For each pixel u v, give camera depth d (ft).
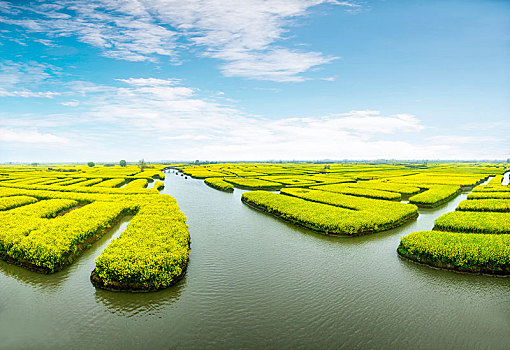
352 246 98.32
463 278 74.33
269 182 297.94
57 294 65.92
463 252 78.07
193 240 104.73
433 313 59.31
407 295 66.33
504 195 185.47
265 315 58.80
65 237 86.17
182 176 449.89
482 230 105.19
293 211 135.74
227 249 95.50
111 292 66.59
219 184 281.74
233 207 173.17
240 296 65.82
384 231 116.47
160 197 175.63
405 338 52.03
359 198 178.29
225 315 58.75
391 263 84.02
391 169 584.81
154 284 66.59
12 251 80.43
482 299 64.80
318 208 143.13
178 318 57.82
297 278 74.59
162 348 49.62
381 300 64.34
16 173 399.24
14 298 64.13
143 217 115.75
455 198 214.28
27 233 93.30
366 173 446.60
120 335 52.70
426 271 78.64
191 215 148.77
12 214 118.52
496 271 74.74
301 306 61.93
